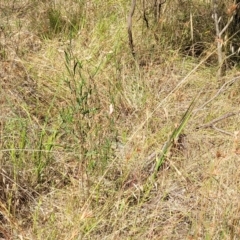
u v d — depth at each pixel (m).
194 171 2.54
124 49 3.52
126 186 2.44
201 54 3.44
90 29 3.78
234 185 2.34
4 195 2.32
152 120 2.86
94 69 3.30
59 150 2.62
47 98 3.02
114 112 2.91
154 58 3.48
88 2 4.05
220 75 3.25
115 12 3.98
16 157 2.55
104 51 3.51
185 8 3.76
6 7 4.07
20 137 2.61
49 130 2.59
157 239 2.12
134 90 3.14
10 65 3.15
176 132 2.54
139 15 3.83
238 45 3.47
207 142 2.72
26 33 3.73
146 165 2.54
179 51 3.58
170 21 3.68
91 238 2.15
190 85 3.24
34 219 2.18
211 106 2.95
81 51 3.50
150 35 3.60
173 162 2.53
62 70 3.26
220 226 2.14
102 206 2.29
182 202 2.36
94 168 2.45
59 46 3.61
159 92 3.15
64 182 2.48
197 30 3.62
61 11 3.97
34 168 2.45
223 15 3.62
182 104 3.04
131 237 2.15
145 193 2.33
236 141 2.28
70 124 2.67
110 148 2.57
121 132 2.80
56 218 2.26
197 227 2.07
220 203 2.24
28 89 3.05
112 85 3.15
